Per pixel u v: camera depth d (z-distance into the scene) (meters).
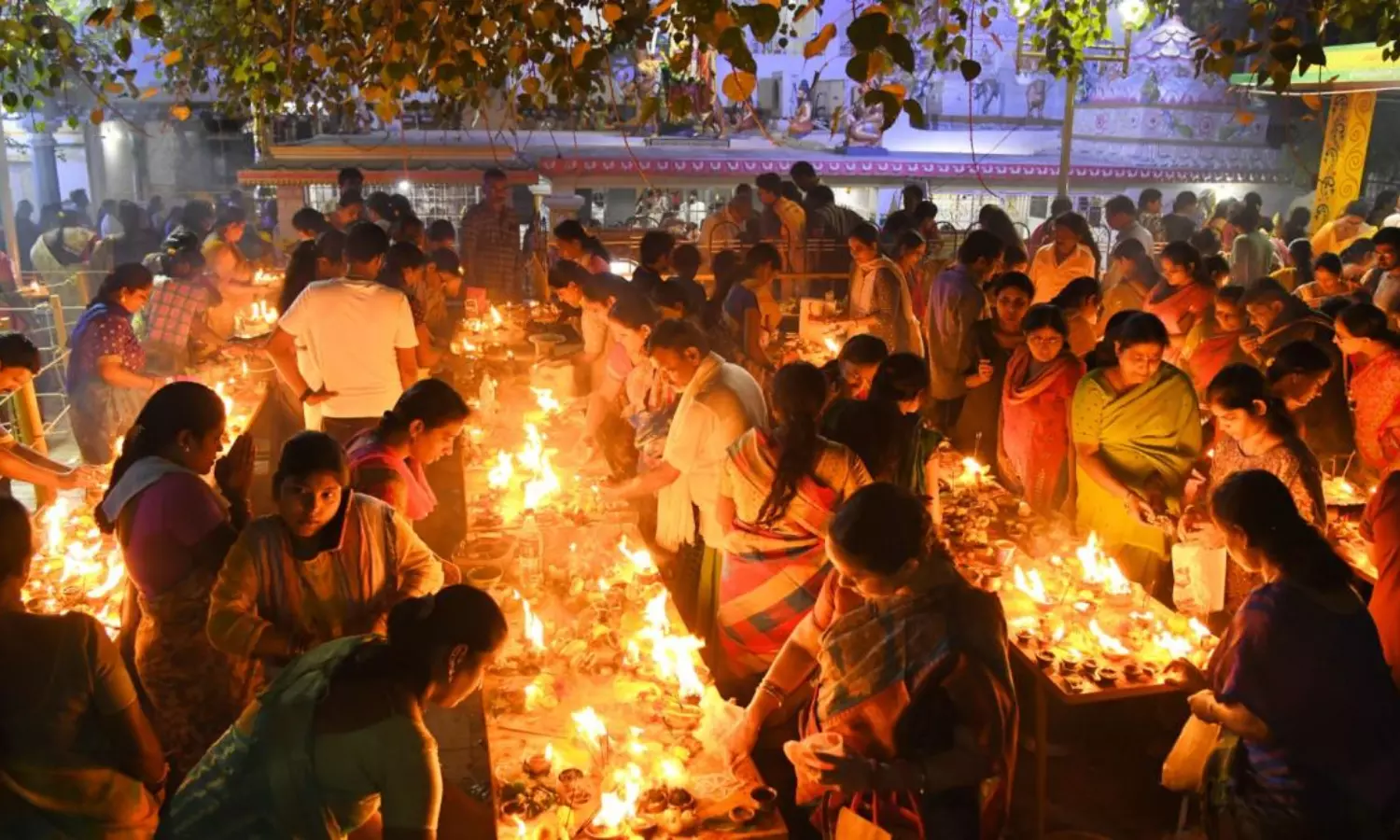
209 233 14.04
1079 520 5.70
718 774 3.54
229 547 3.82
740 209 12.30
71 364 7.32
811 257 12.27
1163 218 13.16
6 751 2.97
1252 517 3.37
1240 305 7.22
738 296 7.93
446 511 6.19
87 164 20.58
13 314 11.23
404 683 2.69
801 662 3.64
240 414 7.33
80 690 3.05
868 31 3.32
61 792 3.05
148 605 3.79
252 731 2.71
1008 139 19.61
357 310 5.92
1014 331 7.13
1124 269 9.64
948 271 8.18
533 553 5.02
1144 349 5.21
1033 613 4.71
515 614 4.62
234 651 3.39
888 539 2.92
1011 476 6.42
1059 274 9.92
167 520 3.72
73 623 3.06
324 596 3.52
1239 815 3.42
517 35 5.53
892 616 2.98
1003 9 19.09
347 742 2.63
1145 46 18.08
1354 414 6.30
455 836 3.56
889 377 4.95
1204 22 16.81
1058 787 4.80
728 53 3.60
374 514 3.61
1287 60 5.05
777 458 4.45
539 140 18.69
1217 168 17.92
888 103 3.41
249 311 10.85
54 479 5.62
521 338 10.01
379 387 6.07
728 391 5.11
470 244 12.34
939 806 2.94
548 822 3.25
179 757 3.90
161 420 3.86
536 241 14.20
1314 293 9.22
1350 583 3.39
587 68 4.84
